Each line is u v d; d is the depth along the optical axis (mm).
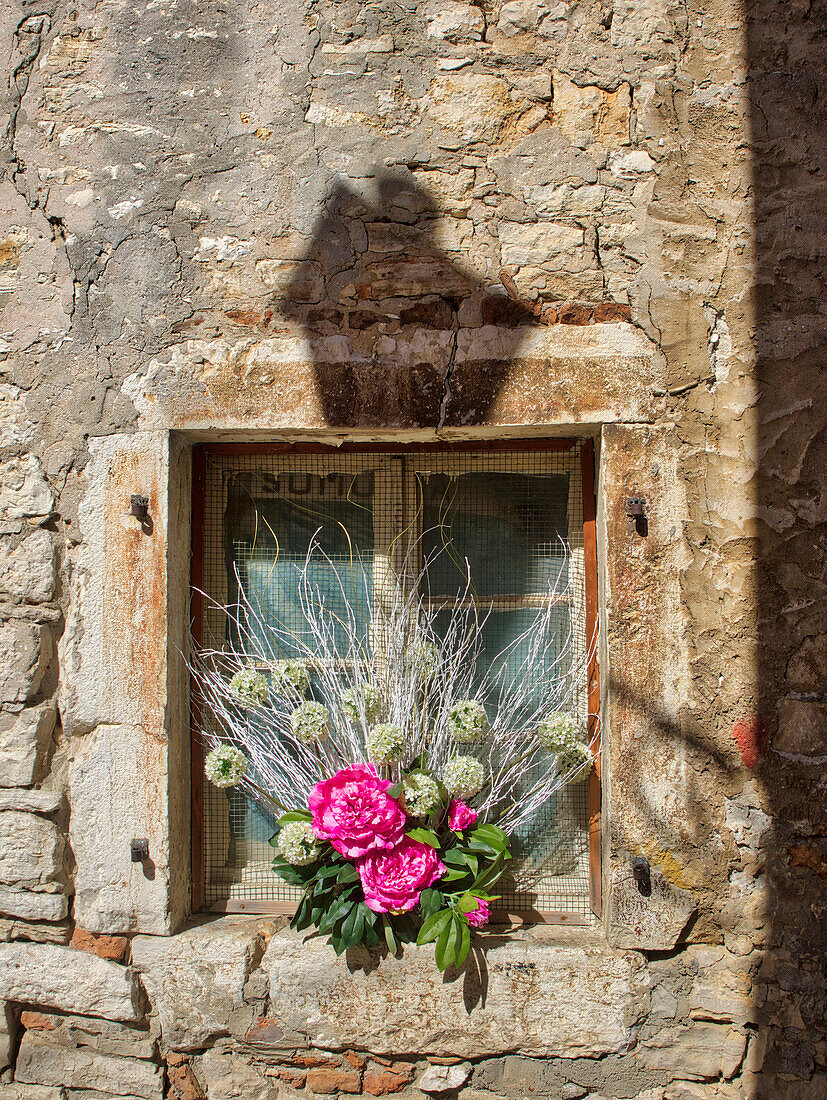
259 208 1947
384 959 1839
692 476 1854
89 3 1995
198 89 1963
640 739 1835
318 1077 1869
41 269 1997
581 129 1896
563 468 2078
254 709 1971
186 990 1871
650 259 1873
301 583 2102
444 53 1916
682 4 1879
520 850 2020
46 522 1977
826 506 1812
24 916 1918
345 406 1914
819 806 1788
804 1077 1746
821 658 1804
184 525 2051
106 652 1945
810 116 1846
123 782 1923
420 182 1920
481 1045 1812
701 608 1841
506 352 1891
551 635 2064
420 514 2092
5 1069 1936
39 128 2004
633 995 1799
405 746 1857
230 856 2080
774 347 1840
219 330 1949
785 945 1779
